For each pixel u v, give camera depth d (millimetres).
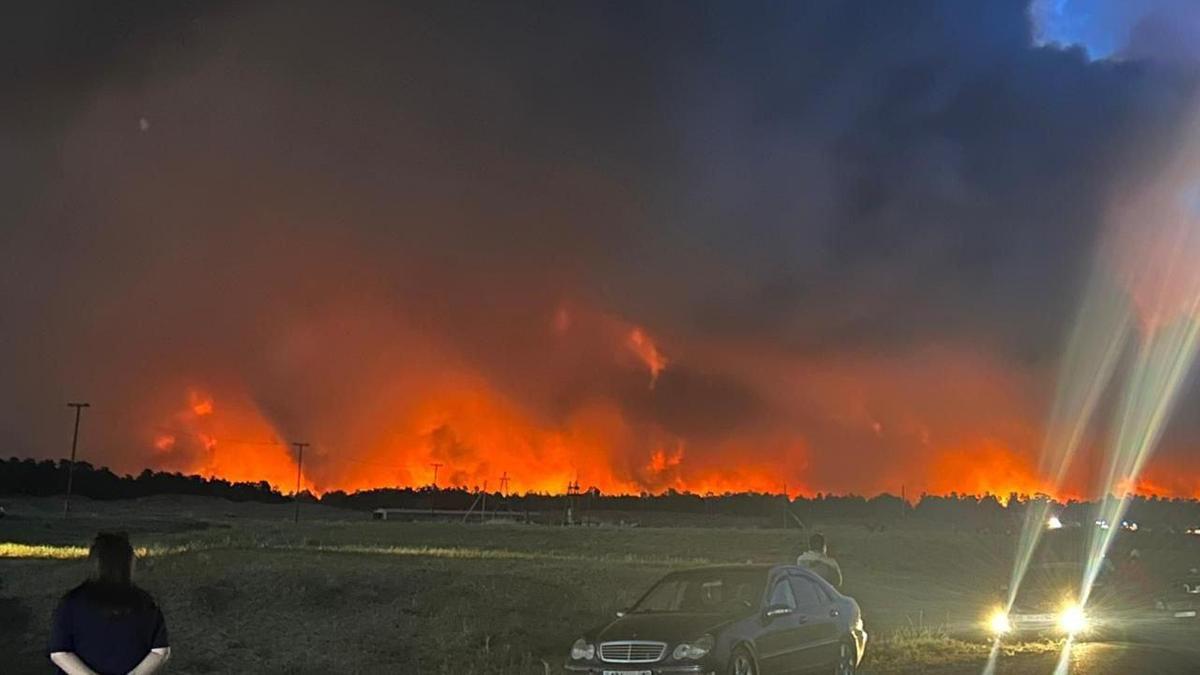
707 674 14008
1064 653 22844
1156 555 51969
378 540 70938
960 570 65125
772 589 15875
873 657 21141
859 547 76125
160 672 7293
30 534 71625
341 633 22547
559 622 25328
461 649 21516
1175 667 20391
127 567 7242
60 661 6984
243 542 53250
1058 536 93938
